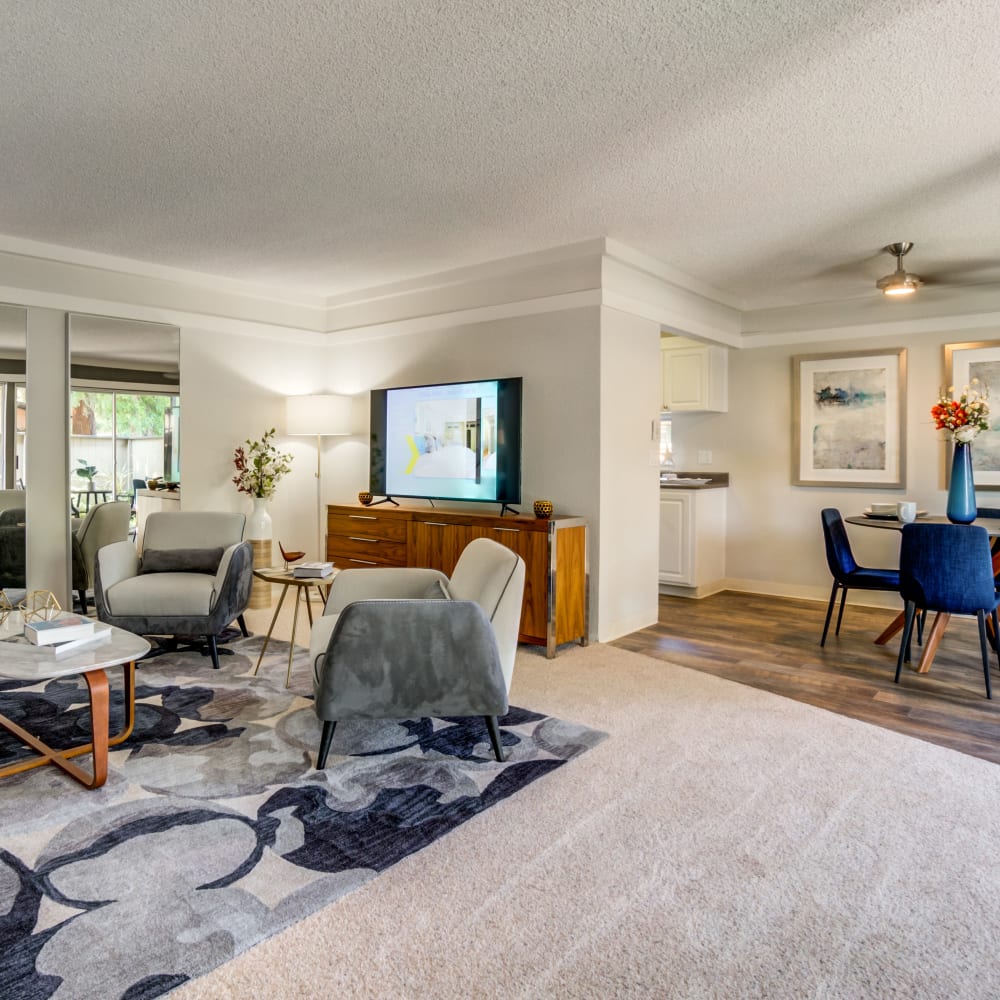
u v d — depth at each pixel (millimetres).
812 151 2943
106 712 2406
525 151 2975
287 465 5754
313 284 5375
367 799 2336
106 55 2283
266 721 2990
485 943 1660
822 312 5723
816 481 5797
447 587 3234
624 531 4535
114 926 1695
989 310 5066
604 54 2246
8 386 4340
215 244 4355
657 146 2916
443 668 2516
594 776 2521
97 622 2957
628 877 1929
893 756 2717
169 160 3104
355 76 2396
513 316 4625
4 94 2537
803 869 1973
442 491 4832
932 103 2537
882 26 2078
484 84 2439
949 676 3762
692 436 6438
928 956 1634
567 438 4391
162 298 4938
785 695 3420
